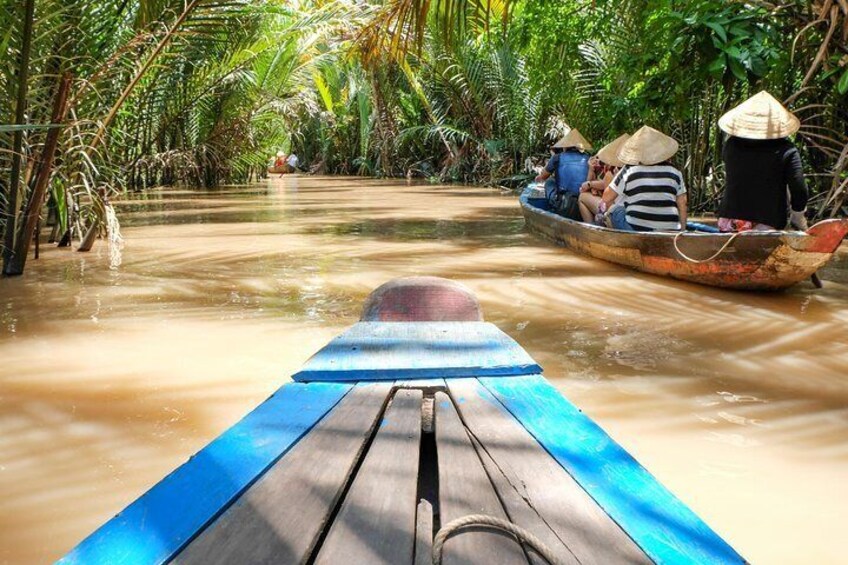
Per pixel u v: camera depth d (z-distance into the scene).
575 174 10.18
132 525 1.50
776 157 6.64
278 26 18.23
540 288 6.40
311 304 5.73
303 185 24.23
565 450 1.90
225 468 1.77
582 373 4.04
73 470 2.88
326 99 24.78
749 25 8.62
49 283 6.57
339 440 1.97
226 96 19.34
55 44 7.21
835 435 3.22
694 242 6.38
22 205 7.28
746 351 4.48
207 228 11.08
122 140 10.73
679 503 1.61
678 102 10.15
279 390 2.44
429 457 2.11
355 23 16.38
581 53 14.71
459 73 22.86
